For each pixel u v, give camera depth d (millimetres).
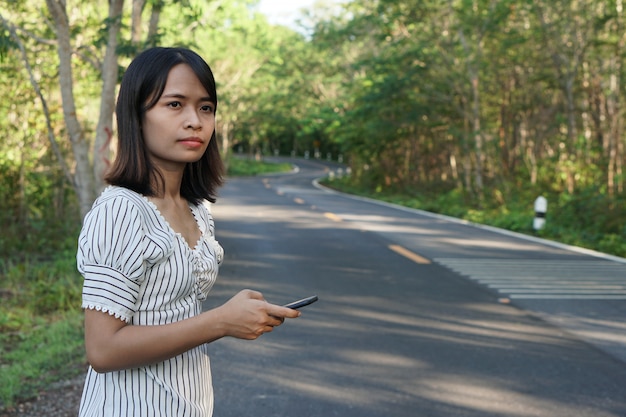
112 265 1571
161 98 1658
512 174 31516
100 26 13477
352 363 5852
